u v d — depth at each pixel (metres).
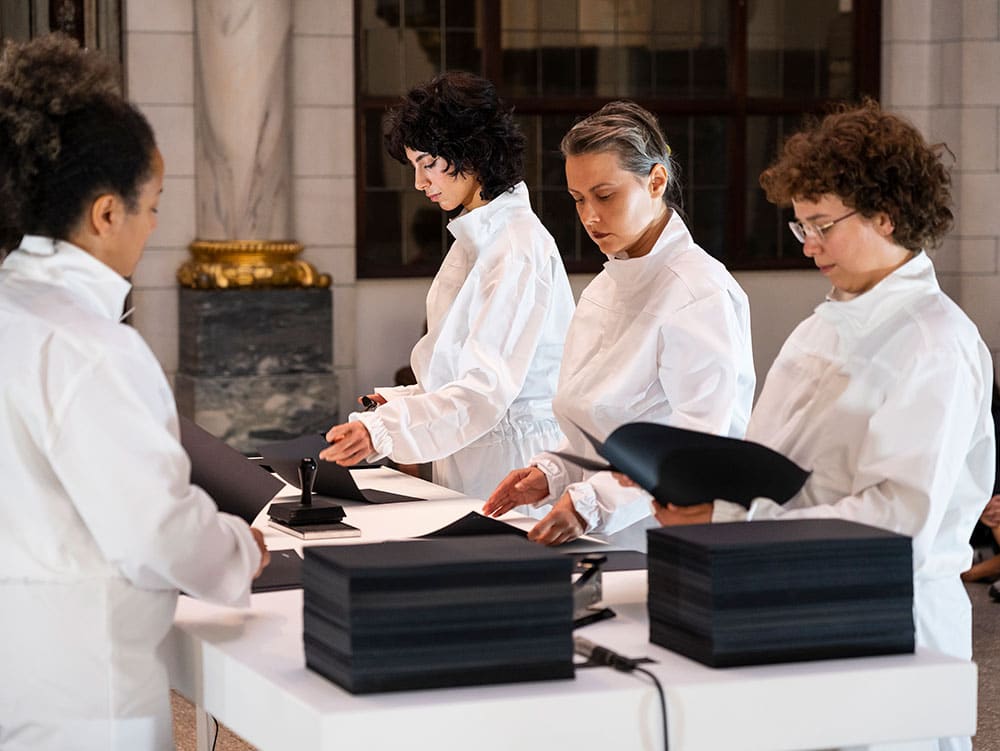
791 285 9.33
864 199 2.27
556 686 1.96
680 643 2.09
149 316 8.14
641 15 9.01
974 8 9.20
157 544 2.12
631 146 3.16
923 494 2.22
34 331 2.15
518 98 8.84
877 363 2.34
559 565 1.98
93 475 2.10
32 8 8.18
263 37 7.93
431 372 3.87
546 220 8.96
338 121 8.38
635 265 3.20
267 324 8.02
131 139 2.25
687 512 2.27
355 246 8.53
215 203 8.04
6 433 2.15
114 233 2.28
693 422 3.02
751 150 9.26
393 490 3.67
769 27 9.20
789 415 2.47
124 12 7.96
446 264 3.94
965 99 9.27
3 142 2.21
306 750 1.88
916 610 2.40
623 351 3.19
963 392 2.27
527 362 3.69
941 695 2.04
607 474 2.98
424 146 3.75
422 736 1.87
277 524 3.20
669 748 1.94
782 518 2.28
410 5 8.62
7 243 2.30
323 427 8.17
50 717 2.18
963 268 9.38
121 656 2.20
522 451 3.84
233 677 2.13
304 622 2.07
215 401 7.92
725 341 3.08
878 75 9.34
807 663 2.04
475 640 1.95
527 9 8.83
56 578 2.18
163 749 2.26
